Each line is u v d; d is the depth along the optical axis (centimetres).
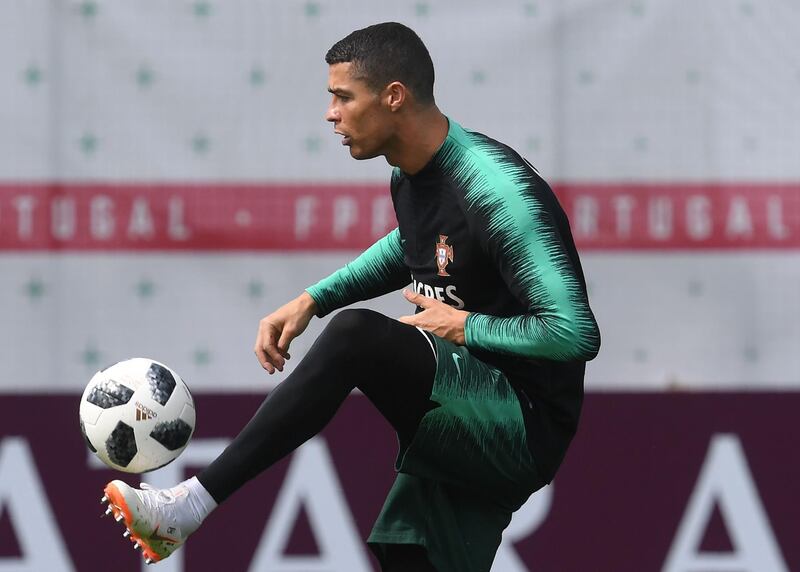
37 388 1811
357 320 1006
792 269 1812
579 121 1822
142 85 1823
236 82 1823
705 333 1812
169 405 1091
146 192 1819
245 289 1820
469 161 1040
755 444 1789
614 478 1788
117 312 1816
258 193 1822
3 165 1814
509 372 1066
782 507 1781
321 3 1830
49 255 1814
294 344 1822
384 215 1827
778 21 1819
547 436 1071
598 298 1816
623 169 1819
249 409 1777
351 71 1048
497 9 1825
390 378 1012
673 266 1816
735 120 1819
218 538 1775
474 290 1062
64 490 1784
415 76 1048
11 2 1817
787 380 1805
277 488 1781
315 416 1004
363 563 1773
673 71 1820
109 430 1078
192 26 1827
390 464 1784
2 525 1778
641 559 1780
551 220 1022
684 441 1792
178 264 1820
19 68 1817
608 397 1797
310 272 1823
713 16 1820
